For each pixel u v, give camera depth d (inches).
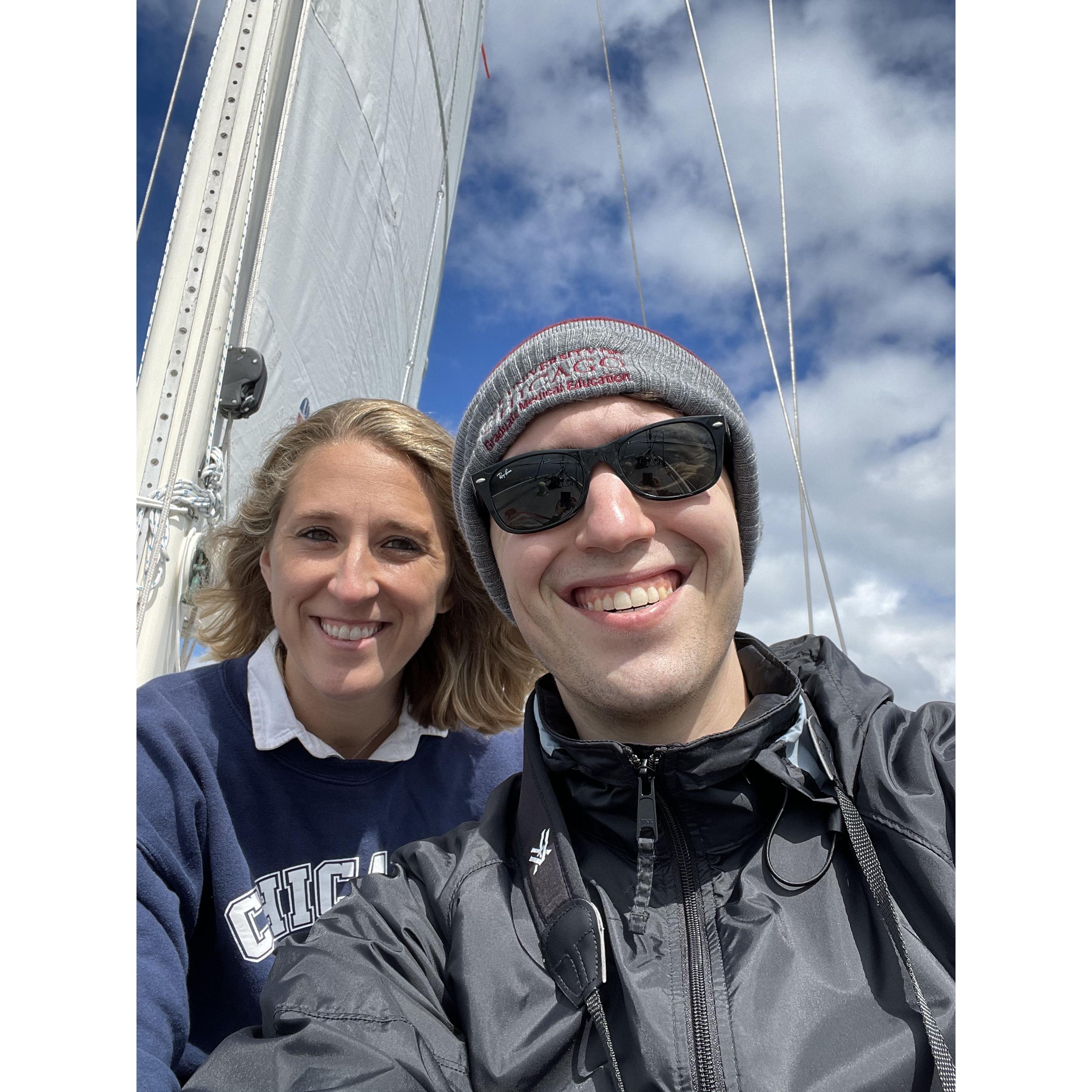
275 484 25.9
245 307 41.3
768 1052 13.2
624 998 14.2
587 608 17.5
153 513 32.3
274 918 22.5
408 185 77.5
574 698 17.7
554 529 17.4
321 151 57.6
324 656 24.0
